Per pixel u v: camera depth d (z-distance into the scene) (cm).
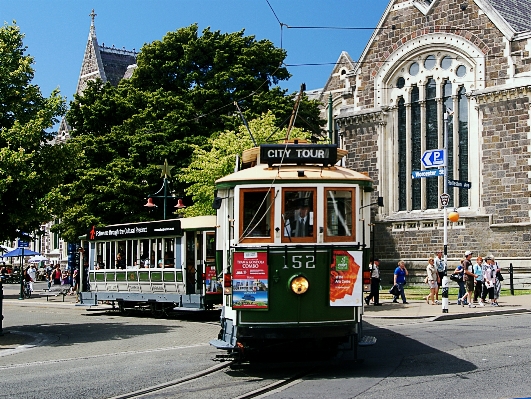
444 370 1329
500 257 3716
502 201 3731
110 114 4344
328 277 1323
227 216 1410
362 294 1332
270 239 1330
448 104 3988
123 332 2350
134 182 4041
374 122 4269
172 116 4156
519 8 4166
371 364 1435
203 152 3597
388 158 4219
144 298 2925
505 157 3728
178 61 4475
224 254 1430
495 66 3775
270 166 1377
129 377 1413
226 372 1416
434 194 4056
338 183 1351
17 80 2367
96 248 3247
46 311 3469
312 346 1365
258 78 4466
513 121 3703
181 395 1191
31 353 1909
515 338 1758
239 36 4506
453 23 3941
